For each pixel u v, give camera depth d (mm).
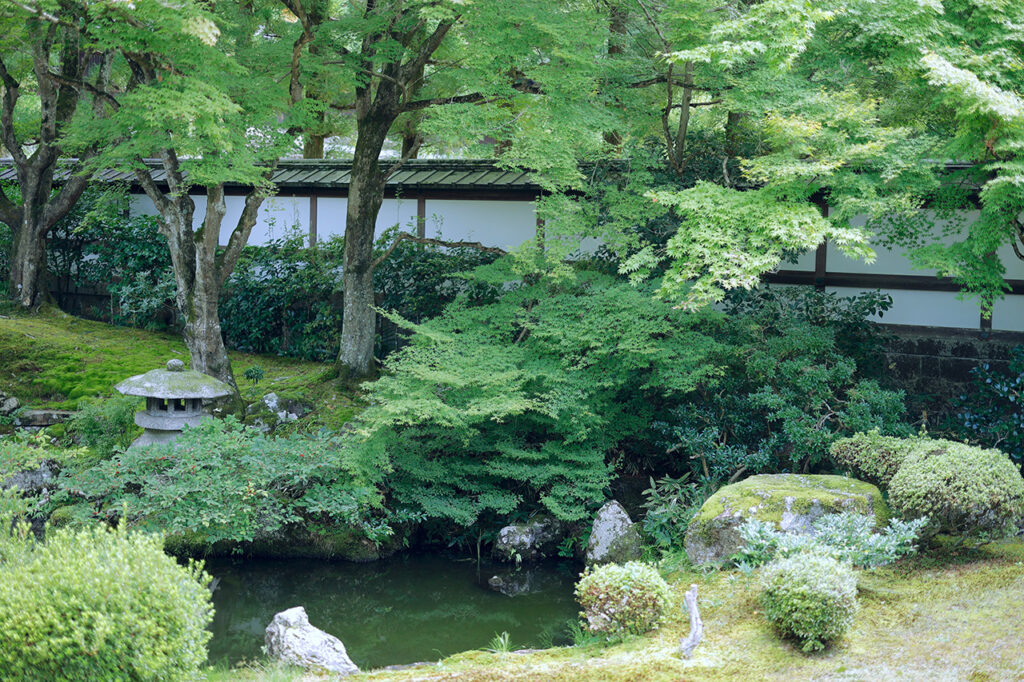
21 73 13336
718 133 10992
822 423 8617
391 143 19500
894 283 10742
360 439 8797
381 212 13438
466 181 12578
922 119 8688
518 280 11094
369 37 9945
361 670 6324
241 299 13594
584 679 5121
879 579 6391
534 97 9406
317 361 12992
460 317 10219
